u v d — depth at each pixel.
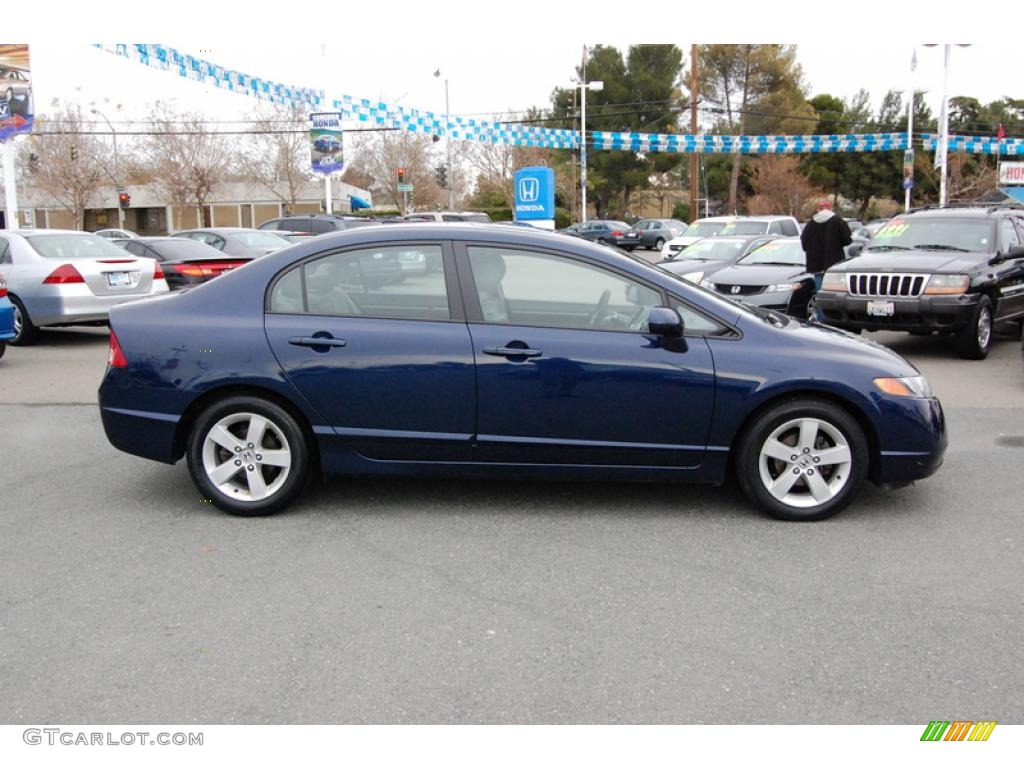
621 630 3.96
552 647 3.80
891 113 66.06
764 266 13.75
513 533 5.11
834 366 5.12
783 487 5.25
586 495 5.76
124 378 5.29
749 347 5.15
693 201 41.09
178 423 5.27
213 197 53.69
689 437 5.17
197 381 5.21
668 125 62.31
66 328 14.33
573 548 4.89
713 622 4.03
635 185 64.06
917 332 10.95
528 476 5.29
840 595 4.31
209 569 4.62
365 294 5.26
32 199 54.00
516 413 5.14
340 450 5.27
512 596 4.30
